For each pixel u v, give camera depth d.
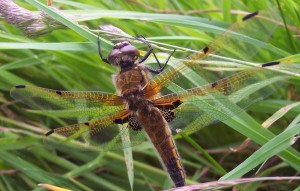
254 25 0.12
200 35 0.16
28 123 0.18
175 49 0.14
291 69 0.12
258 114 0.16
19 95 0.14
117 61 0.14
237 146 0.16
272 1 0.15
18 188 0.17
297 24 0.15
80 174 0.17
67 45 0.14
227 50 0.13
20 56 0.18
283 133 0.12
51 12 0.13
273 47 0.14
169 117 0.14
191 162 0.17
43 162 0.17
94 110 0.14
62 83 0.18
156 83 0.14
